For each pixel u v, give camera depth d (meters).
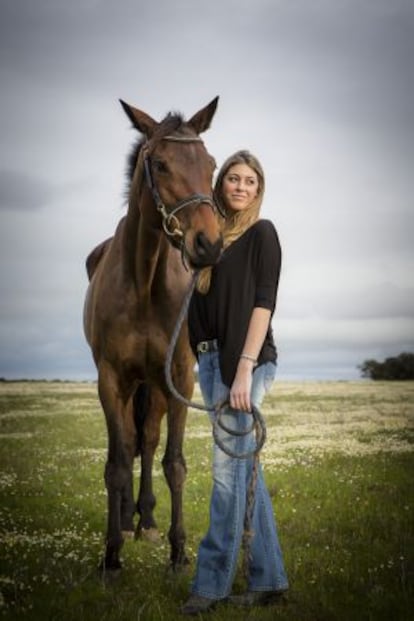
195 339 4.77
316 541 6.30
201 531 7.06
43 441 14.52
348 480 9.13
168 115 5.35
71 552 5.94
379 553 5.84
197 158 5.05
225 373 4.54
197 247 4.63
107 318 6.06
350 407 22.52
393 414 19.47
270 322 4.67
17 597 4.94
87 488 9.27
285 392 32.19
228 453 4.30
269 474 9.59
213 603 4.56
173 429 6.03
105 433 15.98
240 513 4.51
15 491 8.93
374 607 4.62
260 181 4.68
